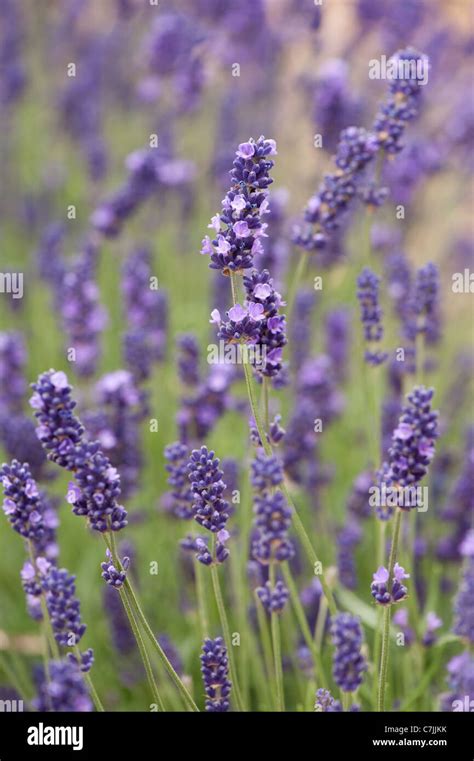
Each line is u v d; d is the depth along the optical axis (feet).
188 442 19.79
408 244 31.96
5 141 39.63
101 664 22.25
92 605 22.94
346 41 40.16
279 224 24.73
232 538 18.56
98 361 25.08
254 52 38.40
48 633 14.56
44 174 39.42
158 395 26.17
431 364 25.90
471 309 35.42
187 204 33.14
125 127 41.19
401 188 28.78
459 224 37.76
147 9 40.91
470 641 15.81
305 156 37.11
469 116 31.96
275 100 38.86
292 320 25.55
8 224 39.04
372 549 23.81
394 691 19.30
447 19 42.19
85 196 38.06
